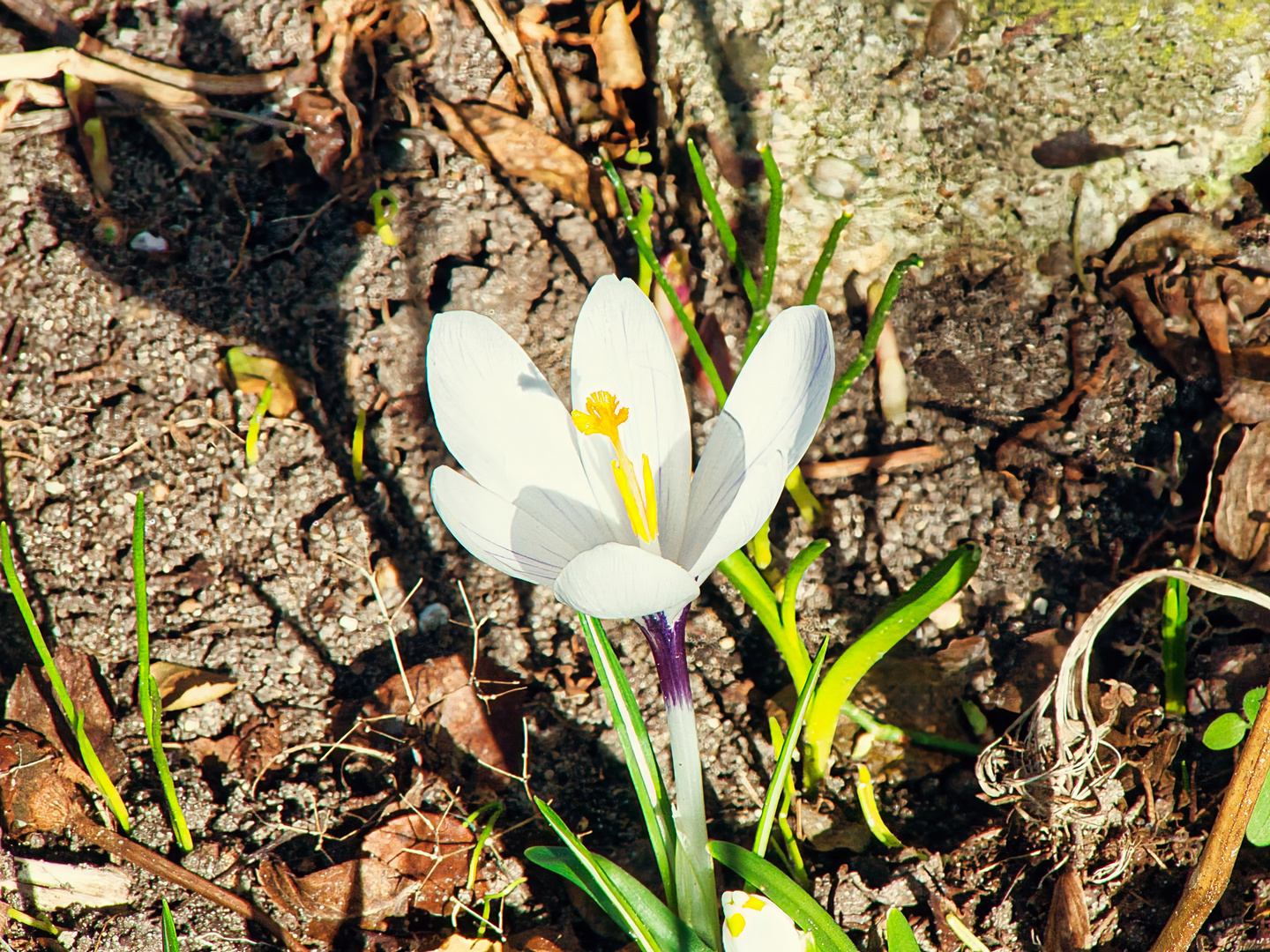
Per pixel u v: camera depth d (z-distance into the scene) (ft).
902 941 2.93
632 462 2.92
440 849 3.05
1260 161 3.21
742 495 2.84
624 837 3.08
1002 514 3.18
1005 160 3.22
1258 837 2.96
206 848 3.04
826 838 3.08
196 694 3.12
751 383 2.91
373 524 3.19
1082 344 3.22
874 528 3.19
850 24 3.21
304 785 3.08
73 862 3.04
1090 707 3.08
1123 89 3.20
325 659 3.16
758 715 3.14
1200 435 3.17
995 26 3.20
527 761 3.10
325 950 3.03
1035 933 3.03
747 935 2.90
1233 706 3.08
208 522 3.18
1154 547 3.15
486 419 2.92
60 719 3.10
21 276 3.20
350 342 3.22
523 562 2.89
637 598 2.82
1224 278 3.20
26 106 3.22
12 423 3.18
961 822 3.08
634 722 2.97
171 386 3.20
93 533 3.17
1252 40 3.18
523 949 3.02
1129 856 3.03
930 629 3.16
